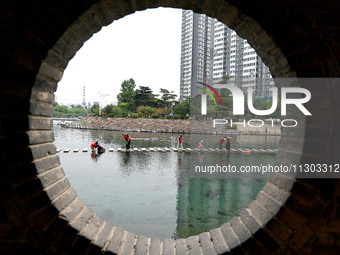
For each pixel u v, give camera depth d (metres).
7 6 1.91
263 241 2.14
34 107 2.04
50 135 2.36
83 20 2.13
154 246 2.64
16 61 1.91
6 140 1.91
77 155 15.90
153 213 6.34
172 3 2.50
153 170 11.81
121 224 5.68
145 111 55.75
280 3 2.05
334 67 1.99
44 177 2.10
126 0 2.28
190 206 6.89
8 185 1.94
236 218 2.67
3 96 1.89
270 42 2.23
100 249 2.22
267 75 65.56
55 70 2.26
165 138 28.78
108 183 9.34
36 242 2.02
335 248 2.00
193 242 2.65
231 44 74.75
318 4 2.04
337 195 1.97
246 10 2.15
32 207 2.00
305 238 2.02
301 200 2.05
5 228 1.97
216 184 9.27
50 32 1.97
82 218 2.36
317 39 2.02
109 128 40.94
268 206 2.30
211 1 2.29
